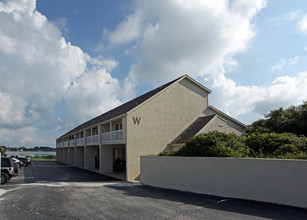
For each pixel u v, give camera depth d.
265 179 7.23
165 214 6.11
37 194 9.84
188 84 21.16
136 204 7.48
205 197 8.55
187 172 10.22
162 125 18.66
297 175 6.48
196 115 21.17
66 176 18.75
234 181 8.16
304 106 17.16
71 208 7.08
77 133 32.56
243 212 6.10
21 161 32.09
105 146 21.56
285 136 10.58
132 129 16.95
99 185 13.07
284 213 5.86
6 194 9.95
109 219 5.79
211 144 10.51
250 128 21.45
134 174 16.58
